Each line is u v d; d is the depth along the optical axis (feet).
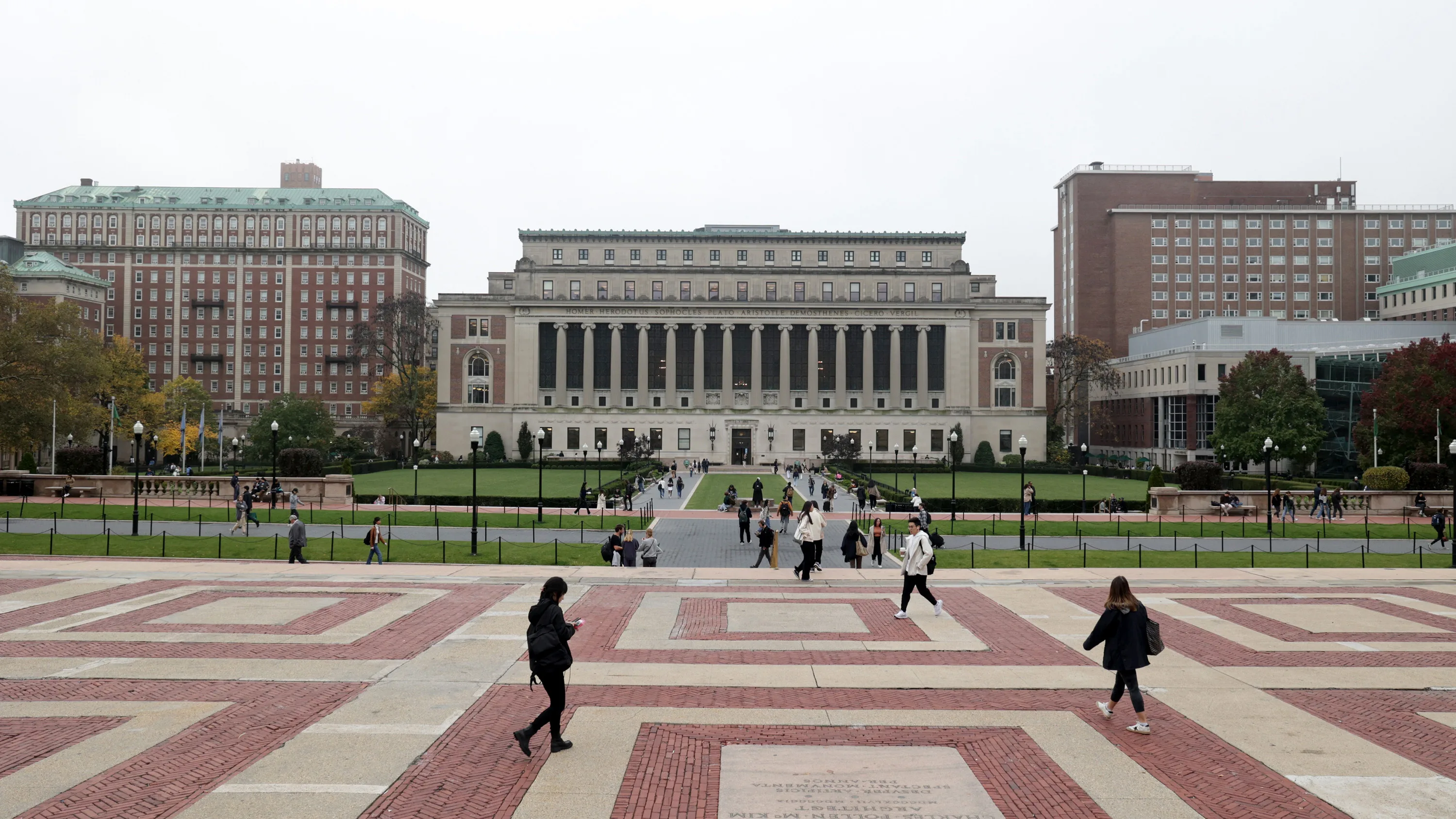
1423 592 95.40
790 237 485.97
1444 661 66.80
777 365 491.72
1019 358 471.62
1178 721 53.21
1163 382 444.14
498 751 47.80
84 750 47.09
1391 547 152.35
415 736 49.75
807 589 95.81
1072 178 562.66
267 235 555.69
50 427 249.55
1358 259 537.24
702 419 470.80
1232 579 103.40
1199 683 60.95
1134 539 162.91
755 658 66.59
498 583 97.40
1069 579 102.58
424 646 69.15
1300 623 79.61
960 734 50.93
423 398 474.49
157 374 546.67
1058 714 54.39
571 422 470.39
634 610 83.41
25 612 80.38
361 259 551.18
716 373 493.36
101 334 498.28
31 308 258.57
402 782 43.65
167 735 49.44
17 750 46.96
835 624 78.23
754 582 99.86
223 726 50.88
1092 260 549.95
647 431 470.39
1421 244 535.60
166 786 42.75
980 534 169.78
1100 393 529.04
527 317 472.85
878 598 90.89
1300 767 46.26
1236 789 43.55
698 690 58.65
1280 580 102.99
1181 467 230.07
